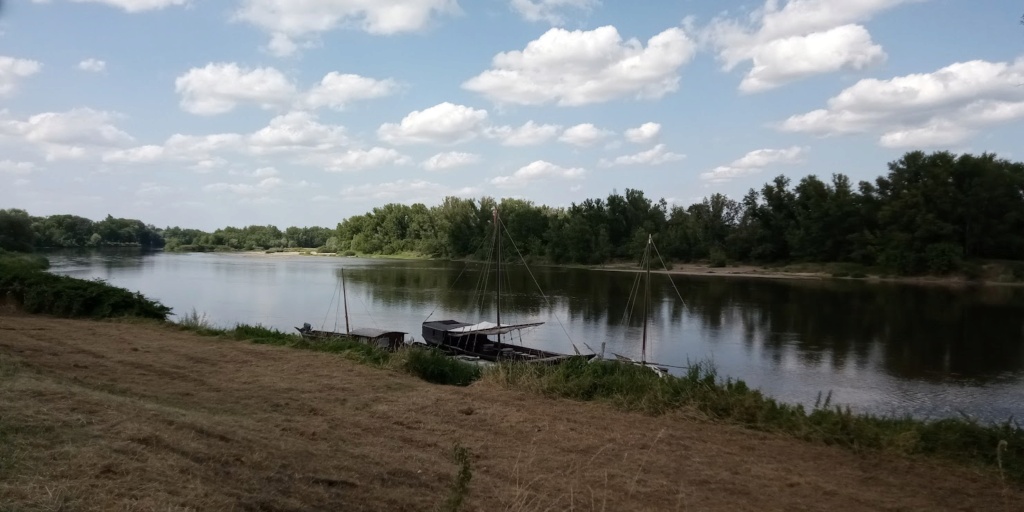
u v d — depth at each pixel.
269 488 4.70
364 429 7.41
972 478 6.98
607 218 87.00
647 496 5.86
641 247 78.44
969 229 60.16
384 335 22.48
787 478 6.67
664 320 37.75
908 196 61.84
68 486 3.91
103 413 5.71
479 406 9.13
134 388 8.21
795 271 69.25
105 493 3.92
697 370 11.70
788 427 8.69
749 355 28.02
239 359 11.84
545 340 31.44
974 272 57.59
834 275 64.94
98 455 4.54
